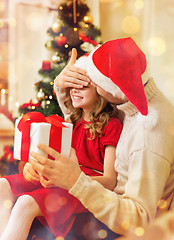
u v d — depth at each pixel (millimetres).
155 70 2154
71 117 1290
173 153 876
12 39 3506
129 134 938
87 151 1188
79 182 801
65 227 933
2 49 3521
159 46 2107
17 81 3504
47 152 810
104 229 975
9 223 872
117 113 1220
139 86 829
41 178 965
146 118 873
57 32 1777
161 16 2361
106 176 1057
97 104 1178
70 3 1810
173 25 2316
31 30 3457
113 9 2820
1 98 3275
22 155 919
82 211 972
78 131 1246
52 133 869
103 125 1150
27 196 898
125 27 2504
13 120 2344
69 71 1146
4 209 1001
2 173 2062
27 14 3420
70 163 815
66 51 1715
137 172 845
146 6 2482
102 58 909
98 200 801
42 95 1780
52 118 923
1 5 3477
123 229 797
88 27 1798
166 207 923
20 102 3477
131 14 2711
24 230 861
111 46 889
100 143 1152
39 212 895
